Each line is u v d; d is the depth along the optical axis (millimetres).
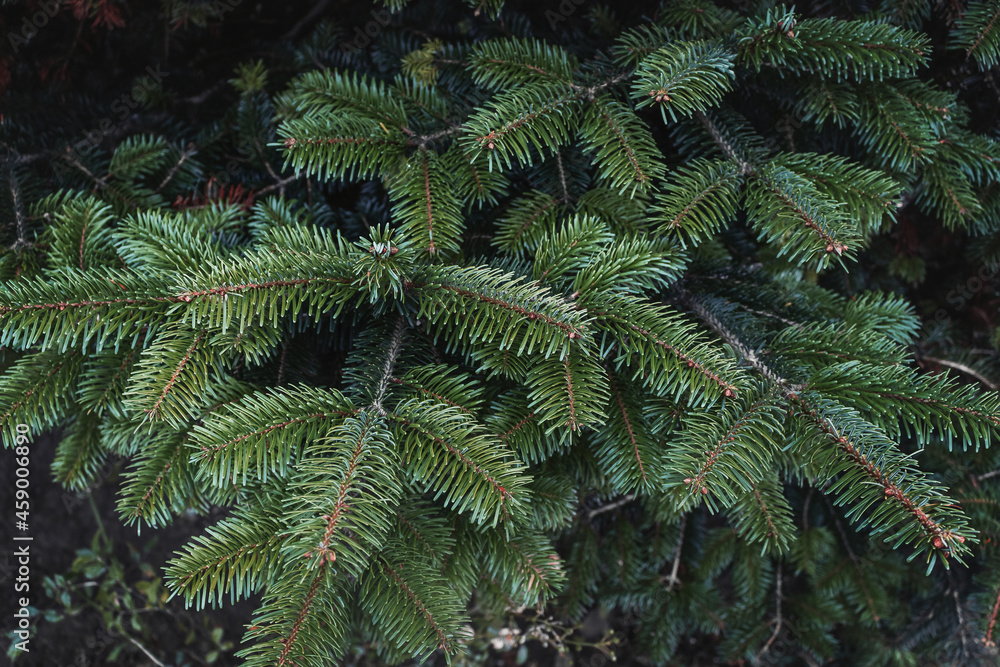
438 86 1064
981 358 1194
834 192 980
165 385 898
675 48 976
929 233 1192
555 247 950
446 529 945
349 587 923
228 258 955
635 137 979
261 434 886
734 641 1250
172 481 943
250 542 893
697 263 1061
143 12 1152
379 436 893
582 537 1199
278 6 1196
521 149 973
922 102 1026
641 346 921
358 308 970
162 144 1090
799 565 1169
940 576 1207
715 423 903
